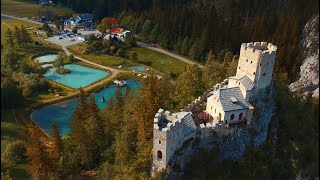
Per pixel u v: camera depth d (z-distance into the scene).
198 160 80.94
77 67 174.75
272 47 90.38
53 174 85.19
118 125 100.00
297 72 141.25
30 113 126.75
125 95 119.75
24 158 98.00
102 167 89.25
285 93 107.75
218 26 179.12
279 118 100.19
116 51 192.62
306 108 108.94
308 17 152.62
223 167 82.12
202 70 125.50
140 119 86.38
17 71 154.25
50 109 132.00
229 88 87.56
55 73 166.50
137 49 198.00
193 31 187.25
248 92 87.00
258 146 90.56
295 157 94.38
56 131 89.56
